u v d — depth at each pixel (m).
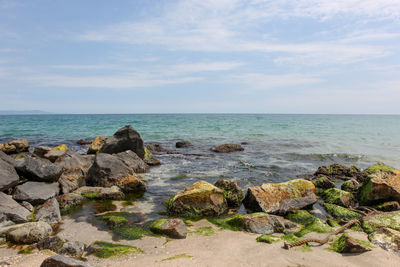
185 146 24.28
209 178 13.37
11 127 45.97
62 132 37.16
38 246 5.87
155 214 8.55
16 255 5.50
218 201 8.87
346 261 5.61
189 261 5.42
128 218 8.10
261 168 15.81
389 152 21.80
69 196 9.16
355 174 14.05
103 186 11.08
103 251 5.77
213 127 47.56
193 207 8.59
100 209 8.87
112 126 49.25
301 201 9.27
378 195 9.66
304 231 7.25
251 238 6.78
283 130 41.94
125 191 10.95
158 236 6.82
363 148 23.81
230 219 7.87
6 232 6.49
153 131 38.88
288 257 5.74
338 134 35.97
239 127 48.03
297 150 22.58
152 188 11.59
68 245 5.70
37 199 8.71
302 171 15.30
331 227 7.72
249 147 24.14
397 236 6.50
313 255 5.87
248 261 5.50
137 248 6.07
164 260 5.45
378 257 5.74
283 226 7.57
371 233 6.99
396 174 10.08
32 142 26.33
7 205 7.54
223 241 6.54
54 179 9.96
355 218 8.62
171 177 13.48
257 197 9.05
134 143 16.02
